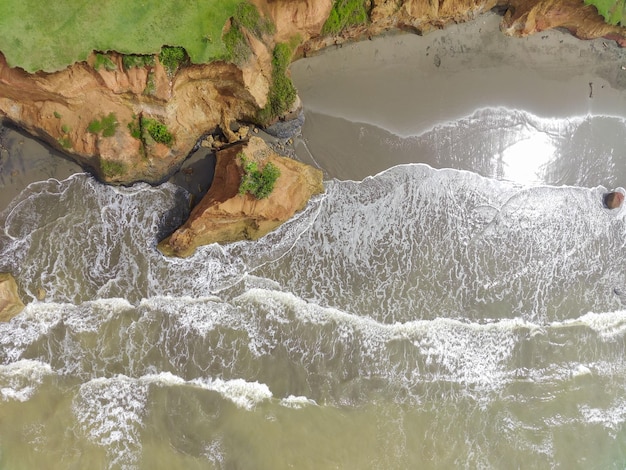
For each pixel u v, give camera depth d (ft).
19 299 47.93
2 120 45.65
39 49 39.37
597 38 53.16
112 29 40.32
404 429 51.90
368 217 52.24
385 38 50.67
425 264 53.16
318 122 50.72
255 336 50.83
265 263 51.11
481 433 52.90
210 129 48.65
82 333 49.06
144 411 49.19
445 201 53.21
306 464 49.85
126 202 49.42
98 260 49.39
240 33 42.60
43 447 47.96
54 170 48.14
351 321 51.93
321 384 51.21
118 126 44.45
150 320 49.80
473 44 52.16
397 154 52.06
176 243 47.03
